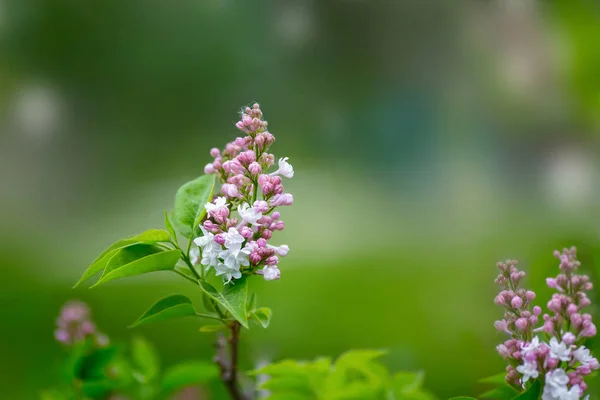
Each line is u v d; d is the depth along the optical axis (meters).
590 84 3.23
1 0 6.57
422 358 2.24
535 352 1.35
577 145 4.16
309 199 5.24
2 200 5.81
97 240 5.15
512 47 5.43
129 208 5.83
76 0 6.75
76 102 6.70
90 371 1.61
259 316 1.44
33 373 2.09
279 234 4.39
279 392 1.53
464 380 2.10
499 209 4.76
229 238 1.38
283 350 2.31
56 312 2.87
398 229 4.69
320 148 6.77
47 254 4.48
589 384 1.46
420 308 2.66
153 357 1.65
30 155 6.34
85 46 6.83
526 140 5.39
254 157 1.41
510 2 5.39
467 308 2.54
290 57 7.32
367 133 6.83
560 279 1.38
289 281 3.13
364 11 7.12
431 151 6.21
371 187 5.75
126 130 6.77
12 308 2.89
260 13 7.27
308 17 7.27
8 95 6.52
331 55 7.20
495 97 5.80
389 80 7.05
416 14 6.80
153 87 7.00
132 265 1.39
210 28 7.15
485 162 5.73
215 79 7.16
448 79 6.55
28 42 6.66
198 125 6.98
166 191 6.11
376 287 3.08
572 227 3.67
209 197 1.43
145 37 6.96
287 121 7.12
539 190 4.87
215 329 1.44
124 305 2.87
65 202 5.86
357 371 1.64
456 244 4.11
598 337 1.41
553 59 4.39
